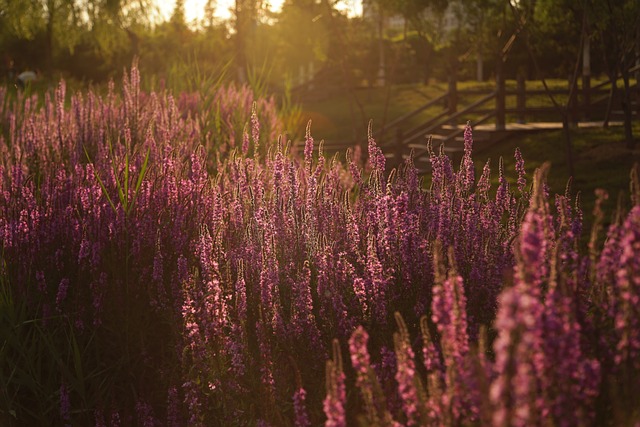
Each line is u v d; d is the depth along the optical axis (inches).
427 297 169.9
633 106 795.4
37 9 1376.7
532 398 79.3
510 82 1593.3
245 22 958.4
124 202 207.0
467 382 94.3
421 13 1167.0
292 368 160.6
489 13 1106.7
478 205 189.5
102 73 1828.2
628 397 98.4
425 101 1478.8
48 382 180.9
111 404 172.9
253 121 319.6
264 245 189.3
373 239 174.1
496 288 167.0
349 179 306.7
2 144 352.8
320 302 178.7
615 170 586.6
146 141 285.6
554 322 89.0
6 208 224.5
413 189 202.2
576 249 137.4
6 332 183.8
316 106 1558.8
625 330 100.6
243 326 163.6
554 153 671.8
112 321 185.6
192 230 210.8
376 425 103.3
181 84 611.5
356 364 105.7
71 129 376.8
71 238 212.4
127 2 1391.5
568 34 906.1
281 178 204.2
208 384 165.0
